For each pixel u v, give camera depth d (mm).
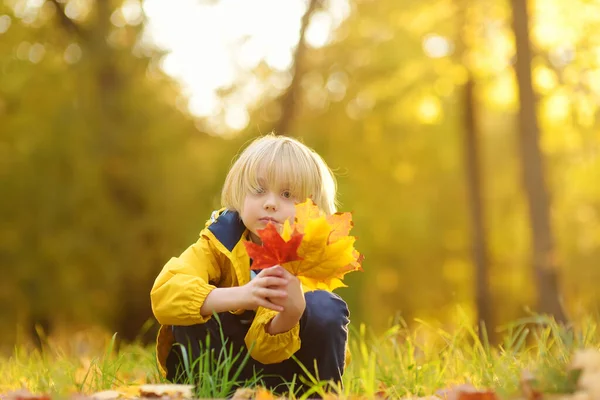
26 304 13711
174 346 2656
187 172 13523
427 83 14219
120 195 13188
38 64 12656
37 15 12703
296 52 13484
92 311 14047
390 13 13758
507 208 21125
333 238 2066
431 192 19922
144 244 13312
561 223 21234
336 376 2463
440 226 20594
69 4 12930
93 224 13000
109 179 13039
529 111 11750
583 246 21500
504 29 13562
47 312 13742
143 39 12547
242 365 2322
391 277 20938
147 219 13211
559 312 11508
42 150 12742
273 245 2025
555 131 15344
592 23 11484
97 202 13008
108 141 12680
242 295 2275
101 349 4719
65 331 14391
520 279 21656
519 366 2658
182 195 13508
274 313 2375
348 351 3027
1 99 12742
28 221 13172
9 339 13797
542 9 11992
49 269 13461
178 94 13602
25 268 13312
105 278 13336
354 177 16375
